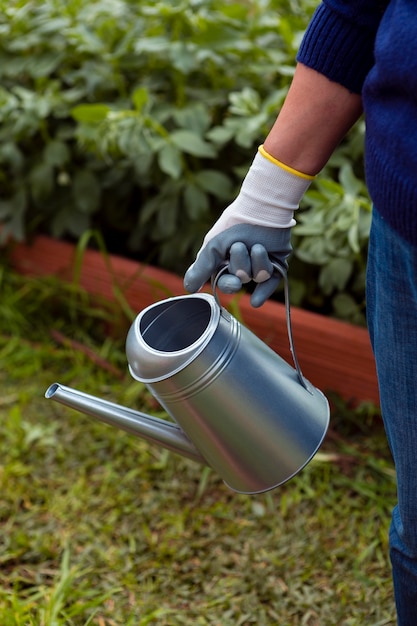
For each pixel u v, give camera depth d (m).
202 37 2.51
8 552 1.91
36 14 2.91
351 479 2.10
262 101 2.67
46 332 2.80
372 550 1.87
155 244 2.92
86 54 2.82
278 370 1.27
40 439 2.30
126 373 2.57
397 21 1.00
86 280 2.79
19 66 2.80
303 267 2.49
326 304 2.55
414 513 1.21
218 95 2.66
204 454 1.29
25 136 2.85
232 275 1.24
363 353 2.21
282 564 1.85
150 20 2.74
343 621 1.70
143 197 2.84
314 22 1.16
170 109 2.61
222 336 1.21
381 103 1.04
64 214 2.86
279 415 1.24
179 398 1.21
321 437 1.27
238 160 2.68
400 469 1.21
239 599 1.76
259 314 2.37
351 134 2.46
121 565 1.88
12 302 2.83
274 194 1.22
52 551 1.91
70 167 2.91
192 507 2.07
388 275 1.11
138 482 2.15
